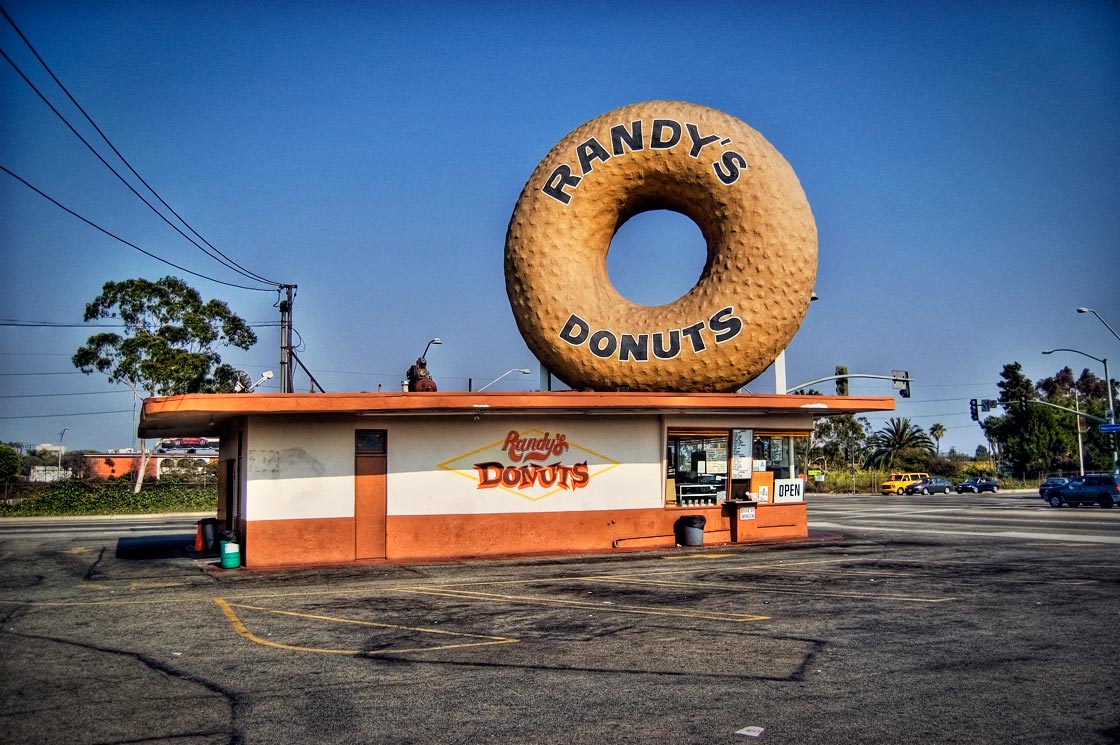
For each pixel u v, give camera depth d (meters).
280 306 32.06
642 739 6.86
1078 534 25.45
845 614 12.09
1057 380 121.44
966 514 37.16
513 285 22.25
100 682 8.86
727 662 9.36
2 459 68.44
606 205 22.17
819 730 7.01
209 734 7.15
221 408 17.80
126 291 49.00
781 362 22.52
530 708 7.76
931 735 6.86
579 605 13.23
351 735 7.09
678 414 21.95
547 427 21.12
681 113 22.02
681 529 21.83
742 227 21.33
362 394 18.47
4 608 13.70
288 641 10.88
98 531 32.47
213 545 23.59
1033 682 8.41
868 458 92.94
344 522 19.70
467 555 20.30
